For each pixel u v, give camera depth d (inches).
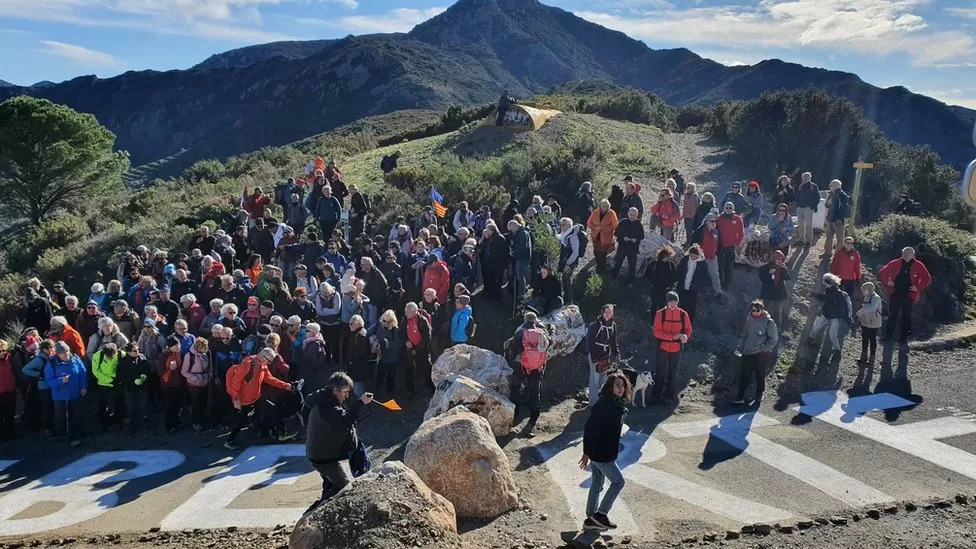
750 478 361.7
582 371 516.4
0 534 340.2
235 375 437.1
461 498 323.0
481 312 574.2
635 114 1690.5
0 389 467.2
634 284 610.2
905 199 799.1
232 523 336.2
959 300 636.7
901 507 323.6
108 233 913.5
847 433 417.1
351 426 304.2
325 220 692.7
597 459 296.8
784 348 548.4
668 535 299.4
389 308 552.4
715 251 588.1
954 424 421.7
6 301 774.5
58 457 444.8
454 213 740.7
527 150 1094.4
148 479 403.5
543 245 595.2
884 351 546.0
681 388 501.4
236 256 649.6
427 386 503.8
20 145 1438.2
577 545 288.2
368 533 260.1
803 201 690.2
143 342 489.1
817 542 290.8
